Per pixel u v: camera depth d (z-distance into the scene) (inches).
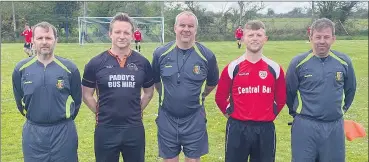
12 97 484.1
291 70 196.9
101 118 191.0
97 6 2250.2
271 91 192.9
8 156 278.7
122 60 190.5
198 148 204.8
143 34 1610.5
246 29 191.2
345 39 1830.7
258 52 191.3
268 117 193.2
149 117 392.2
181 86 198.1
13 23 1987.0
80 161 270.7
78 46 1459.2
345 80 195.2
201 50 202.5
